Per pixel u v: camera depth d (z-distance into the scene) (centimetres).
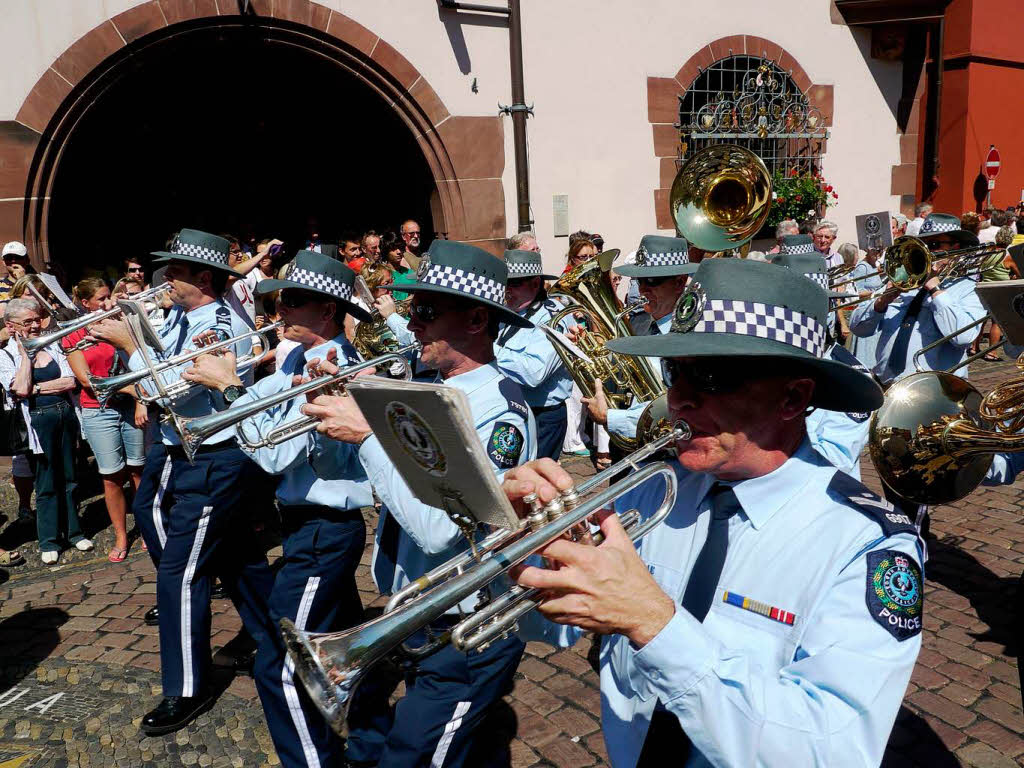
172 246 425
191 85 1006
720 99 1089
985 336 1020
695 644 127
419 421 132
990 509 566
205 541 359
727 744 124
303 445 301
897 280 502
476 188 920
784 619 144
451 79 891
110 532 597
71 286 838
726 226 329
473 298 251
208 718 361
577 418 726
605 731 165
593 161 1001
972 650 390
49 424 539
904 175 1283
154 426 560
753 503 154
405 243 839
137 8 739
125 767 329
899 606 134
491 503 132
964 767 311
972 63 1395
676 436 156
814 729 124
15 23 697
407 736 238
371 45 841
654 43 1026
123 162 1009
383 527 272
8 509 646
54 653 422
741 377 148
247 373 493
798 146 1177
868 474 652
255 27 789
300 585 304
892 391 229
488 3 898
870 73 1227
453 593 128
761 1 1106
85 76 729
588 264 398
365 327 432
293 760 294
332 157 1128
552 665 396
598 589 126
